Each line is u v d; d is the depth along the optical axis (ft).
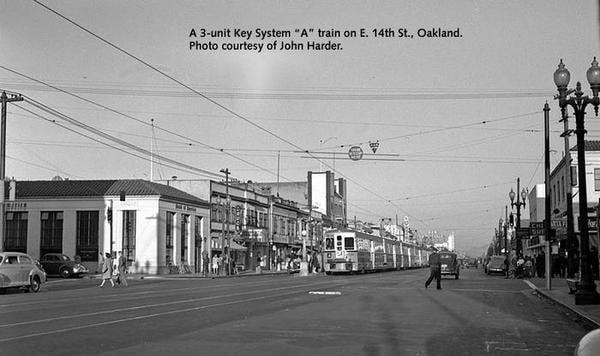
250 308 59.26
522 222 281.74
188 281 131.54
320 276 167.22
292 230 280.92
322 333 41.91
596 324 45.68
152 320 48.42
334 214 346.74
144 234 175.01
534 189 241.14
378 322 48.49
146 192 175.83
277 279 140.36
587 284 62.44
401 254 263.49
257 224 241.14
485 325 48.03
